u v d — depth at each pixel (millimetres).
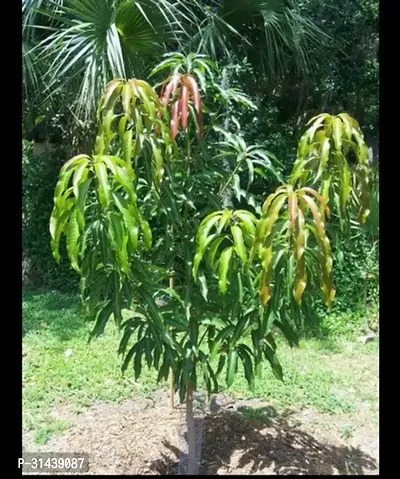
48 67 3566
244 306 1789
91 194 1790
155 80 3049
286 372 3152
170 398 2723
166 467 2158
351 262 3949
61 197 1446
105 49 2912
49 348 3408
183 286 1888
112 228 1442
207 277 1870
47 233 4863
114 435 2393
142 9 2873
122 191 1757
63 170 1428
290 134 4594
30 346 3441
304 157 1623
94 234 1566
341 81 4551
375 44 4543
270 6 3629
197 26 3426
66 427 2455
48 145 4961
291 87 4652
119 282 1656
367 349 3602
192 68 1843
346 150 1591
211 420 2492
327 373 3166
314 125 1602
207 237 1572
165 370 1810
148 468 2148
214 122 1994
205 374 1923
